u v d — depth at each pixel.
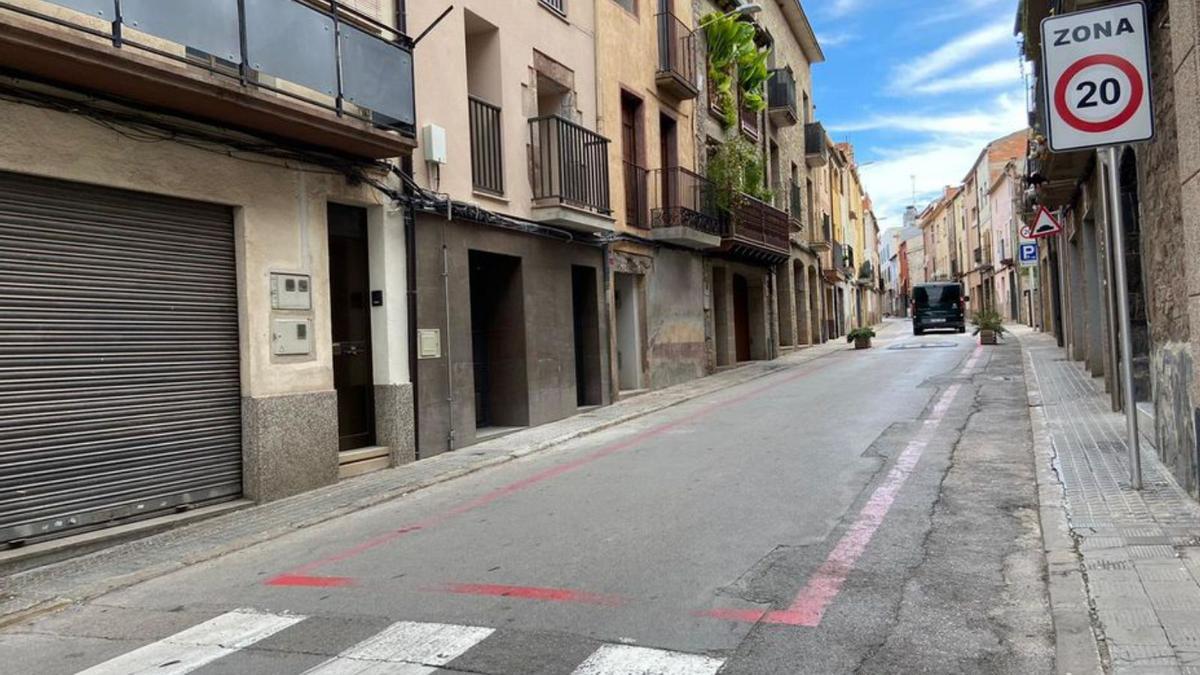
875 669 3.65
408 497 8.28
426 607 4.79
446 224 10.78
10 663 4.35
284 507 7.88
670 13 17.72
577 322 14.77
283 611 4.91
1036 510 6.24
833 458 8.58
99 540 6.61
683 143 18.70
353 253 9.79
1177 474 6.41
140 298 7.23
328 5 8.69
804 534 5.85
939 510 6.35
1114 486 6.45
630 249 16.05
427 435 10.27
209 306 7.86
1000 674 3.56
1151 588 4.27
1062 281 20.44
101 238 6.93
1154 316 7.16
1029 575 4.81
